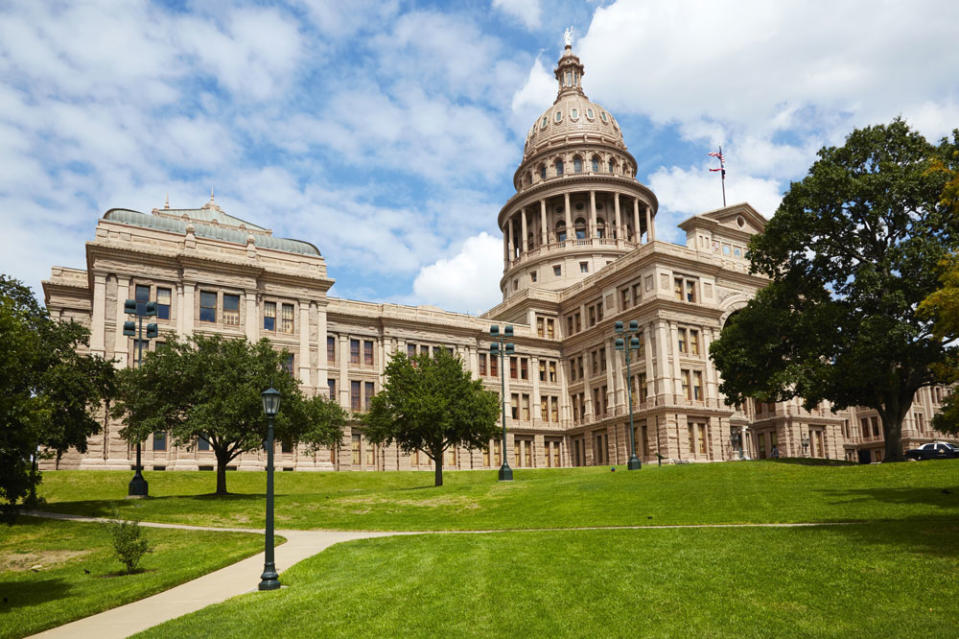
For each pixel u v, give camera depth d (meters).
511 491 38.66
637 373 72.00
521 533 24.73
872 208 44.25
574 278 99.12
